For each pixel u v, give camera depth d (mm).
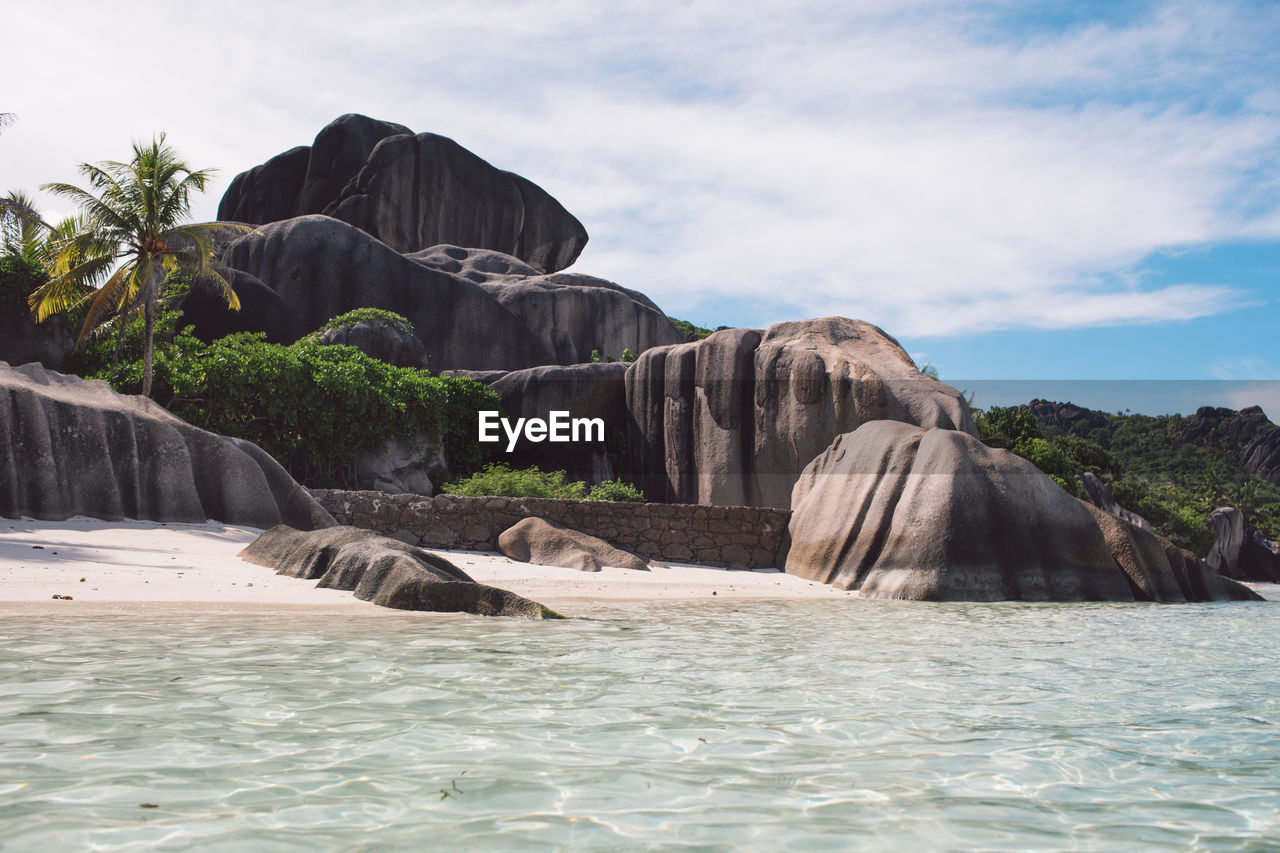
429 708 4664
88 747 3717
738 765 3760
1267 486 132625
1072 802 3363
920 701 5242
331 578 10773
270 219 55500
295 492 17078
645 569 16312
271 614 8352
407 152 53000
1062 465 39500
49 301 25453
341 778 3412
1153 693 5715
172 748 3746
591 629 8391
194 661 5730
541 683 5480
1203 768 3885
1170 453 148500
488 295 41719
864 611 11227
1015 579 13703
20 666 5387
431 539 17641
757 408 27188
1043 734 4465
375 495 17859
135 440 15508
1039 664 6867
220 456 16391
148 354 24578
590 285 49250
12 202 24891
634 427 31859
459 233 54938
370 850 2684
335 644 6652
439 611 9117
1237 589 16422
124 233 25281
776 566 17984
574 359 44250
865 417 24250
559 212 62719
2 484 13703
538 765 3678
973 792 3449
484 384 32312
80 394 16031
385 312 33562
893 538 14477
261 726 4160
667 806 3195
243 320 34062
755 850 2762
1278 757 4090
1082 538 14375
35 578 9656
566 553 16125
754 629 8828
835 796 3357
